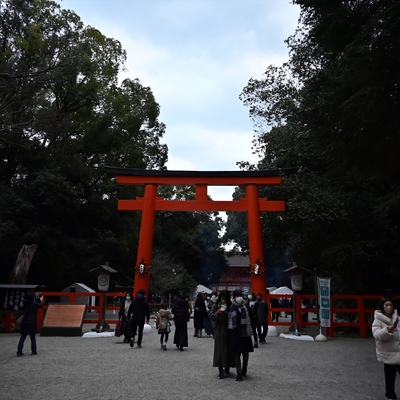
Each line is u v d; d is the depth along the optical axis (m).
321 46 10.89
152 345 12.21
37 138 24.11
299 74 17.67
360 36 8.66
